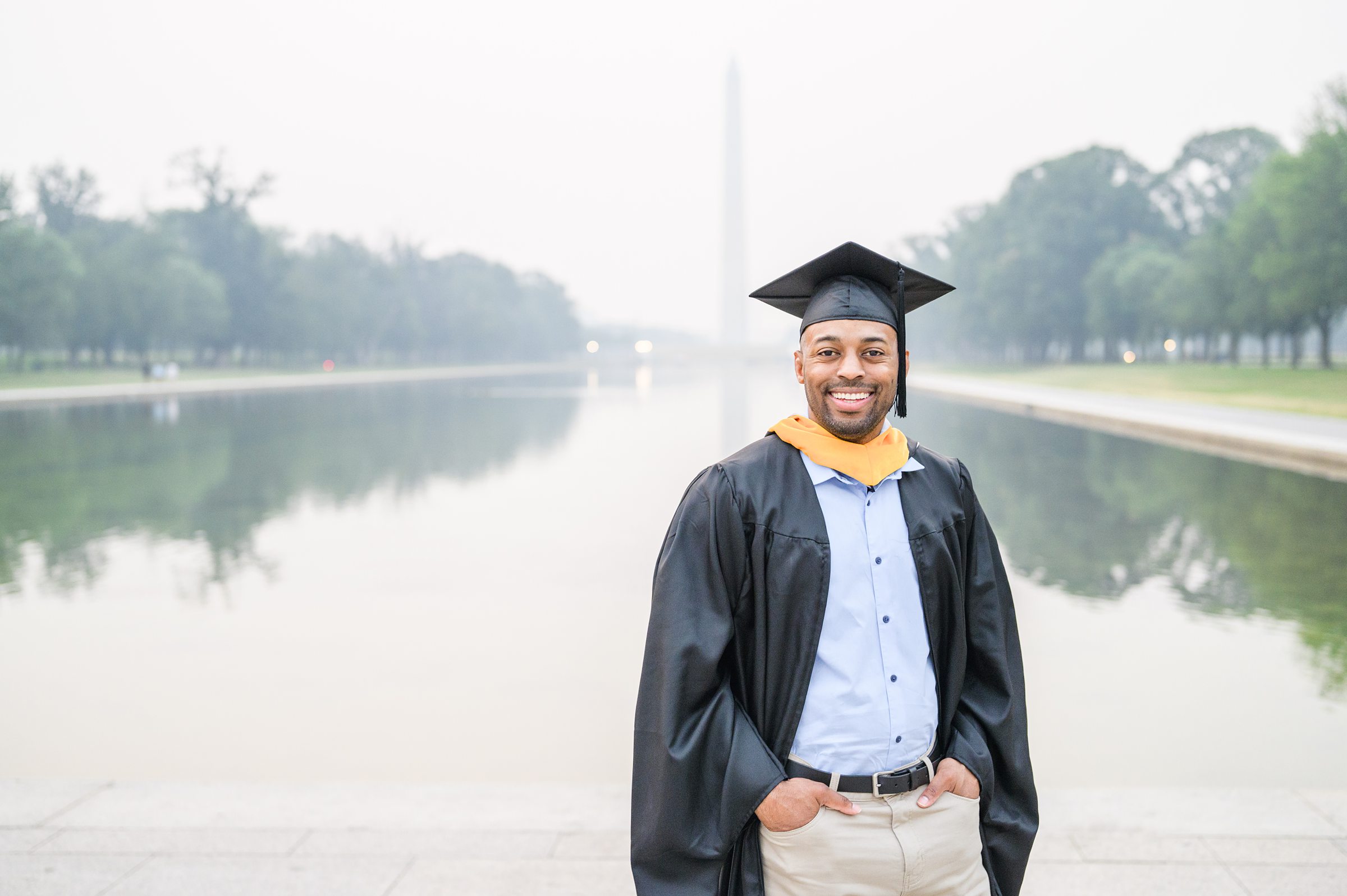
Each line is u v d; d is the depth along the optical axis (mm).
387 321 79062
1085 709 4809
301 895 2717
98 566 8266
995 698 1836
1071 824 3111
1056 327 67438
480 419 25438
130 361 65375
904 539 1740
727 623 1699
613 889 2744
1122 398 31625
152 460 16250
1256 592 7090
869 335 1733
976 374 60500
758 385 45781
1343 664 5453
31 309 46531
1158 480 13031
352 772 4172
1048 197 68688
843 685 1670
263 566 8258
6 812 3262
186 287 55594
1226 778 3977
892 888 1673
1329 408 24172
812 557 1683
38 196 61000
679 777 1653
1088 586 7293
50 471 14852
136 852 2973
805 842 1652
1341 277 35281
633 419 24797
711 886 1660
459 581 7680
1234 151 64062
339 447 18344
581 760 4285
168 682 5355
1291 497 11469
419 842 3043
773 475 1753
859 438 1759
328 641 6098
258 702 5031
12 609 6875
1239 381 35812
